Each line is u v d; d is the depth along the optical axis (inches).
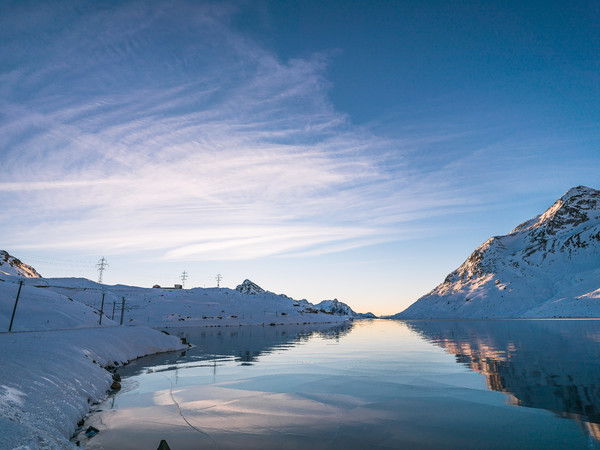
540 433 456.4
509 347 1637.6
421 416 542.9
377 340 2443.4
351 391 730.2
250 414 564.1
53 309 2348.7
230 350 1825.8
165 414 570.9
